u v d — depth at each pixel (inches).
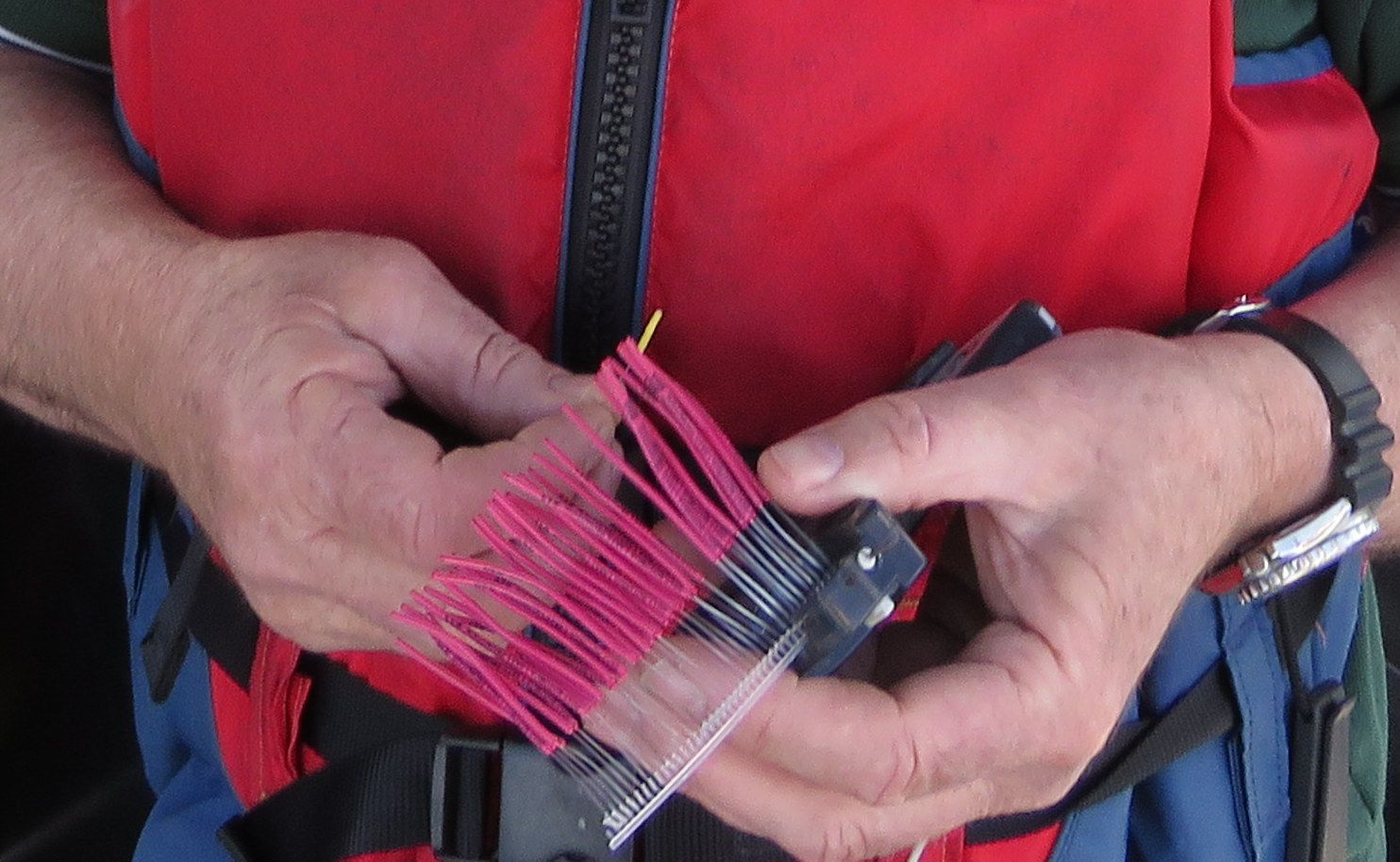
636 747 21.0
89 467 35.2
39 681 35.6
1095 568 22.0
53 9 28.6
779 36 23.4
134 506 29.4
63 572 35.5
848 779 21.5
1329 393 24.1
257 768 26.7
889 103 23.6
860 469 21.3
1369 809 30.0
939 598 23.9
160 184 27.3
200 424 23.6
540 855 24.6
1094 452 22.2
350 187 25.2
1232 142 24.5
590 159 24.3
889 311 24.5
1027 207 24.1
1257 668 26.3
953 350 23.6
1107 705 22.3
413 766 25.1
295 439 22.8
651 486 22.0
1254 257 25.2
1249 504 23.6
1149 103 23.6
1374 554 27.8
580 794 24.3
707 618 21.4
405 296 23.7
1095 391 22.5
